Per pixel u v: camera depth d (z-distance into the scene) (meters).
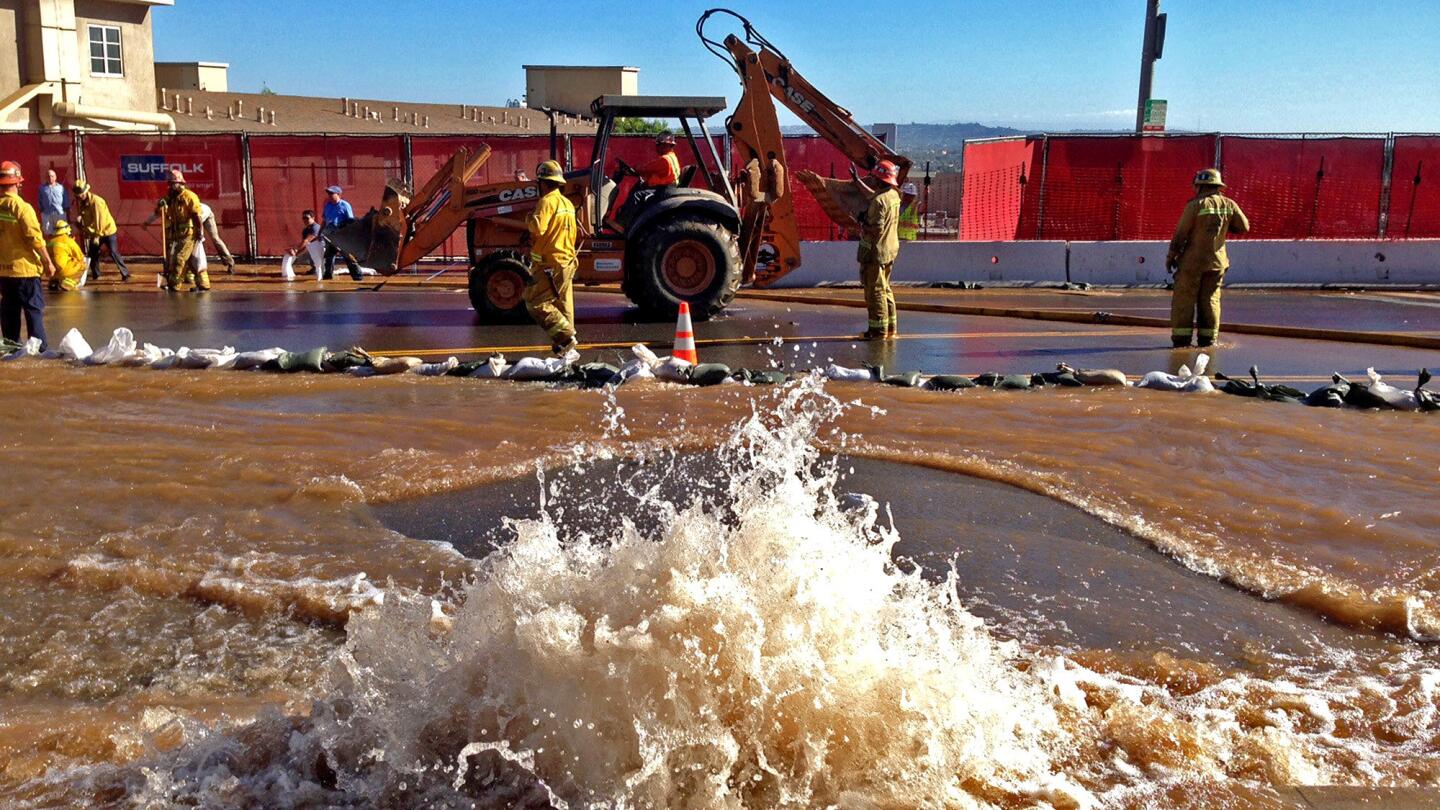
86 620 3.72
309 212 17.22
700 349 10.27
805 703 2.44
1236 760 2.74
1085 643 3.54
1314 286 16.91
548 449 6.00
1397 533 4.63
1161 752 2.72
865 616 2.55
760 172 13.02
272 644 3.54
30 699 3.13
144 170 19.97
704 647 2.42
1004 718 2.65
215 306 13.90
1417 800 2.45
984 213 19.41
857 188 14.77
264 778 2.56
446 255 19.84
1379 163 17.56
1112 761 2.68
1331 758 2.77
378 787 2.48
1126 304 14.59
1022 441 6.20
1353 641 3.62
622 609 2.49
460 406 7.15
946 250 17.30
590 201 12.27
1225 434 6.34
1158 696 3.13
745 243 13.12
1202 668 3.31
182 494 5.17
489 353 9.95
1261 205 17.80
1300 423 6.60
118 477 5.46
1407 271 17.05
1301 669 3.38
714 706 2.41
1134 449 6.03
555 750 2.44
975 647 2.99
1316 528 4.72
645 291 12.09
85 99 26.17
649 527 4.75
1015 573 4.18
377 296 15.26
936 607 3.35
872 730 2.47
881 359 9.64
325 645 3.54
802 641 2.47
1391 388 7.27
